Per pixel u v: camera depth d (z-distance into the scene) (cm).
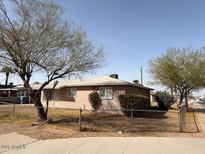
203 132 1241
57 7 1664
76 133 1082
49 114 2033
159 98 3256
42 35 1443
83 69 1666
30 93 1530
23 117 1658
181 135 1117
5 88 4419
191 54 3025
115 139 965
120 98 2067
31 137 956
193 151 790
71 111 2339
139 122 1587
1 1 1359
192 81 2992
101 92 2331
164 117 2031
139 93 2570
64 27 1545
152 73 3331
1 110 2222
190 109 3566
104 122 1531
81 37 1641
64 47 1541
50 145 827
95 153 741
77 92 2542
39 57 1478
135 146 845
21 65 1449
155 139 982
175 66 3058
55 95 2798
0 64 1467
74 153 734
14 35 1375
